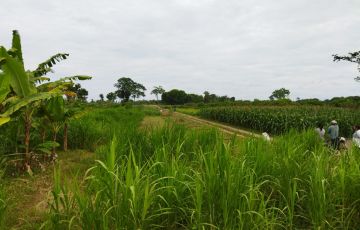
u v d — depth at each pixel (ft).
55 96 26.91
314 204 13.39
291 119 70.13
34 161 28.68
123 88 385.09
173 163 14.75
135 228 11.89
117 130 28.14
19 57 27.32
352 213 14.60
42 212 16.89
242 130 82.84
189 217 13.53
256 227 12.21
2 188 17.75
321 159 15.70
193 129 27.45
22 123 27.89
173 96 382.63
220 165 14.34
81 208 12.34
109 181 13.04
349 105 110.42
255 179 15.66
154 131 26.55
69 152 35.35
